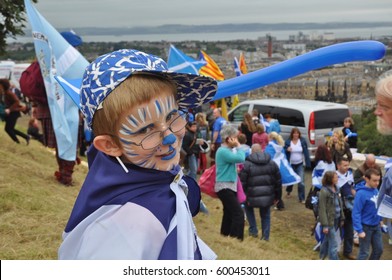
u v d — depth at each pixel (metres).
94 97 1.48
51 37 5.84
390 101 1.71
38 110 6.62
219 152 6.19
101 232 1.43
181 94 1.65
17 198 5.12
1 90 10.11
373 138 9.15
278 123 12.35
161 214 1.47
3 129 11.87
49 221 4.69
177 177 1.57
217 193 6.32
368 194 6.10
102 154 1.54
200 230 6.46
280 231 8.19
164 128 1.49
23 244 4.09
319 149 7.47
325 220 6.44
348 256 7.04
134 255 1.39
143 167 1.51
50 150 9.83
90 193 1.49
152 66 1.50
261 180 6.96
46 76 5.88
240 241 6.25
